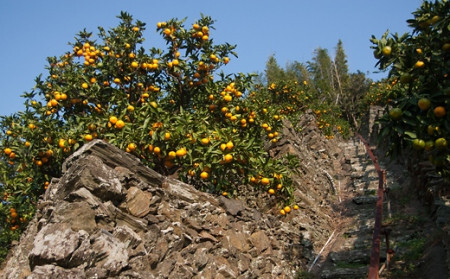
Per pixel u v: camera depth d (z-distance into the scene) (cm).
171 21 762
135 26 787
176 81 805
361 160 1688
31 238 457
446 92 346
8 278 413
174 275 474
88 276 369
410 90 388
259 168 712
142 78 787
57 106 735
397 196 1053
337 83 4159
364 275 686
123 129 625
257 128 854
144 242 457
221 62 785
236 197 842
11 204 786
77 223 388
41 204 482
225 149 624
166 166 661
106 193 437
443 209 786
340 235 936
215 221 600
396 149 405
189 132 623
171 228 504
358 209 1097
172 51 775
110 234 412
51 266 346
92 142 474
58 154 668
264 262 683
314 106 2267
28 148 692
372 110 2498
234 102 801
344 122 2692
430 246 688
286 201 776
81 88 735
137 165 509
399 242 765
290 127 1372
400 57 386
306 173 1234
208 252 558
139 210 477
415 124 365
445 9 372
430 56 379
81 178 422
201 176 622
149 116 614
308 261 817
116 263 397
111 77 786
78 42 805
